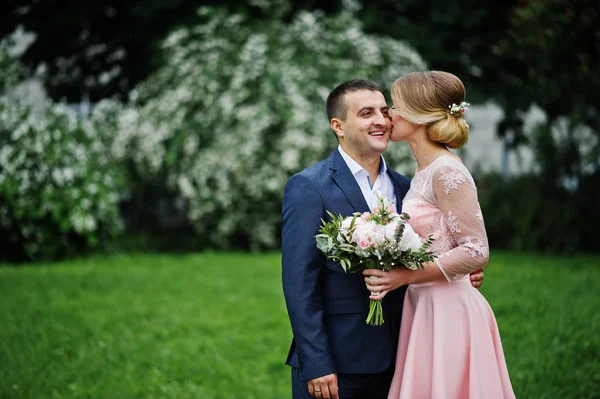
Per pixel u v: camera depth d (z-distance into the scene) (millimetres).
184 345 5484
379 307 2762
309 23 10273
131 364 5055
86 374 4809
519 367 4652
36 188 9430
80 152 9781
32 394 4359
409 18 11062
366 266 2719
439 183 2812
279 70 9875
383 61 10484
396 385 2871
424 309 2906
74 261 9562
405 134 2955
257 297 7094
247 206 10289
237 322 6145
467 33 10727
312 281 2779
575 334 5203
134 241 11008
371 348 2850
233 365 5113
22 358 5008
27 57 11562
